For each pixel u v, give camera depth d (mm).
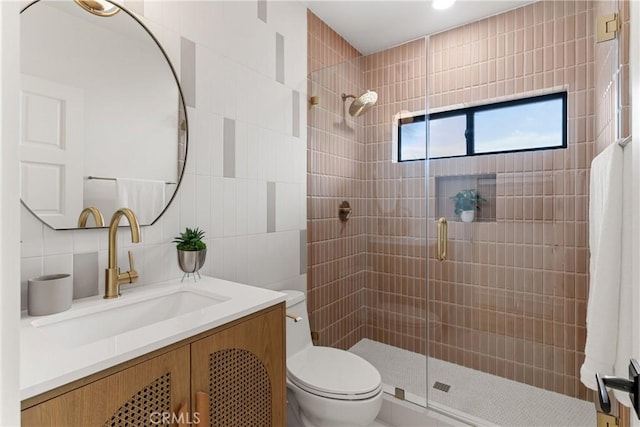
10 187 324
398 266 2172
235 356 942
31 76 971
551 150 1912
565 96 1877
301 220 2029
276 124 1847
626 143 973
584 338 1854
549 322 1943
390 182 2158
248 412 984
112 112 1143
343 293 2205
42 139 991
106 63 1129
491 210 2074
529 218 1979
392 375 2021
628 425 1113
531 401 1879
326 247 2160
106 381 651
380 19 2225
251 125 1682
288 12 1937
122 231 1172
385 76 2170
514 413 1781
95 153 1102
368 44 2557
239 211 1612
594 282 1053
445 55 2264
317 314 2127
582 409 1809
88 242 1093
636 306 608
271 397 1065
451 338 2182
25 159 958
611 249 1001
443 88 2248
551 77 1922
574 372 1883
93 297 1083
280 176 1874
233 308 973
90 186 1089
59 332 899
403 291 2164
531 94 1979
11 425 322
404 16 2172
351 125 2146
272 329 1076
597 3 1669
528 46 1998
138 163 1212
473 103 2143
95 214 1100
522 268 2002
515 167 2004
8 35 324
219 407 892
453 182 2152
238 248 1608
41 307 885
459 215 2145
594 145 1784
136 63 1208
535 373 1981
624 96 1178
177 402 781
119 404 670
